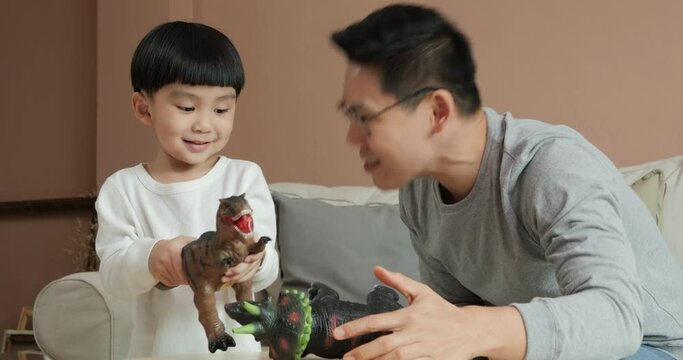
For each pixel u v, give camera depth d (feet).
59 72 12.98
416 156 4.36
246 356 4.66
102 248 5.94
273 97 11.35
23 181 13.21
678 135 9.39
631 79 9.61
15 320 13.12
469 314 3.63
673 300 4.66
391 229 8.33
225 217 4.25
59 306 7.22
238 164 6.25
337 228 8.35
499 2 10.19
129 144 11.73
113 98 11.83
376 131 4.24
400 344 3.54
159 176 6.14
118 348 7.16
